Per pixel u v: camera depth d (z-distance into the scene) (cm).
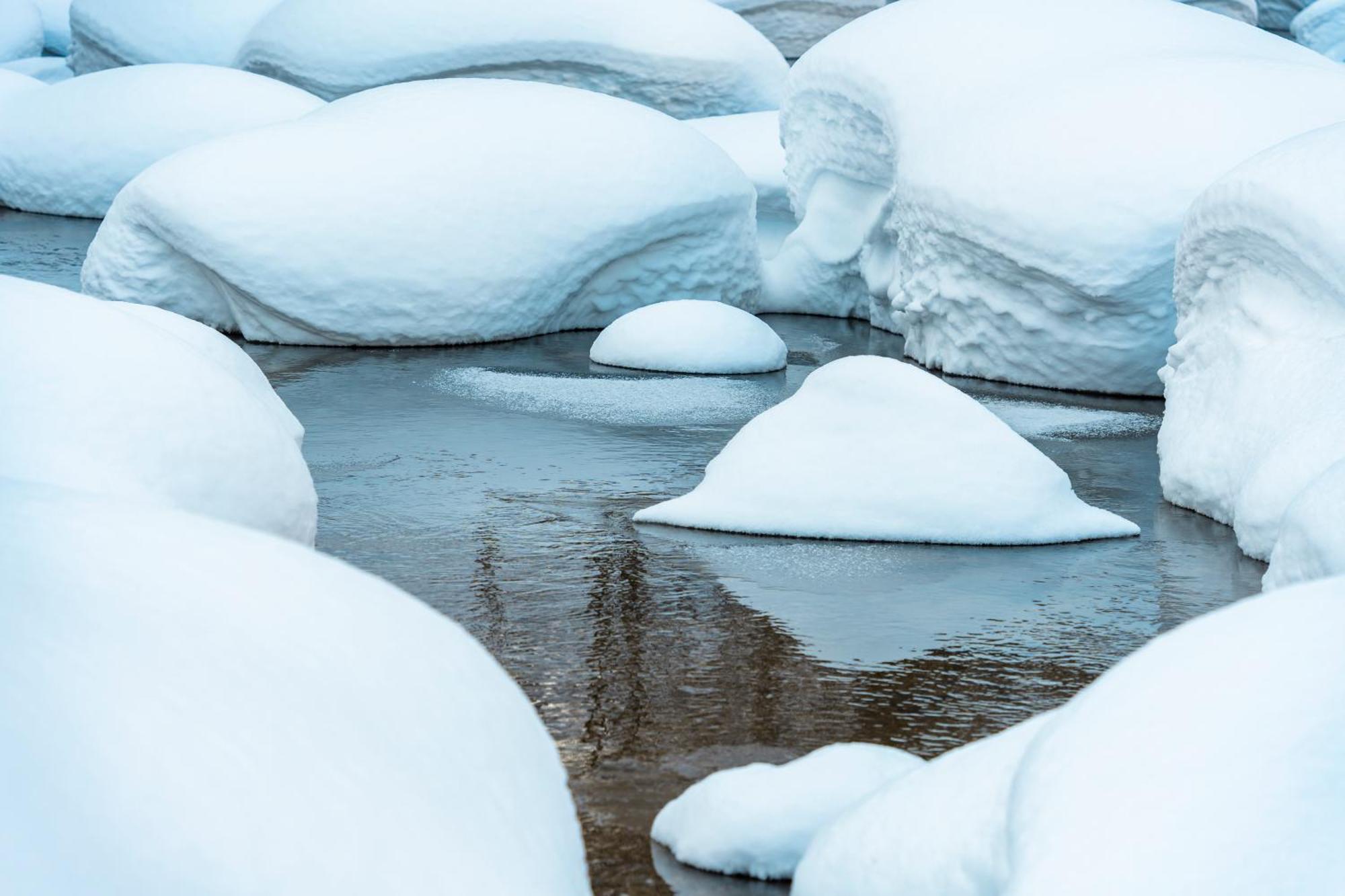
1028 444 1231
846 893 539
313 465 1413
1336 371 1191
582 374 1939
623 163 2216
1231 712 431
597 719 813
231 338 2131
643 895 617
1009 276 1864
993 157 1862
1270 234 1280
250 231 2022
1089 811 422
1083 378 1877
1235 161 1752
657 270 2300
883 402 1227
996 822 482
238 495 838
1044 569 1130
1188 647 466
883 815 543
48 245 2867
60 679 366
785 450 1235
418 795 395
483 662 485
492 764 437
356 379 1856
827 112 2423
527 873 400
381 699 423
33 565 421
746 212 2391
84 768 344
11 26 5056
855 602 1036
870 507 1206
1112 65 1967
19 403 781
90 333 824
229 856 344
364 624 452
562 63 3669
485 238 2114
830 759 652
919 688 870
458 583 1061
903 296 2081
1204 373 1381
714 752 768
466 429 1585
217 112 3322
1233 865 389
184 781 354
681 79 3691
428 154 2108
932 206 1948
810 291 2533
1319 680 430
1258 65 1883
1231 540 1227
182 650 397
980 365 1984
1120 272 1755
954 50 2142
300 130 2128
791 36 4644
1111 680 471
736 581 1080
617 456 1477
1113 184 1767
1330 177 1252
